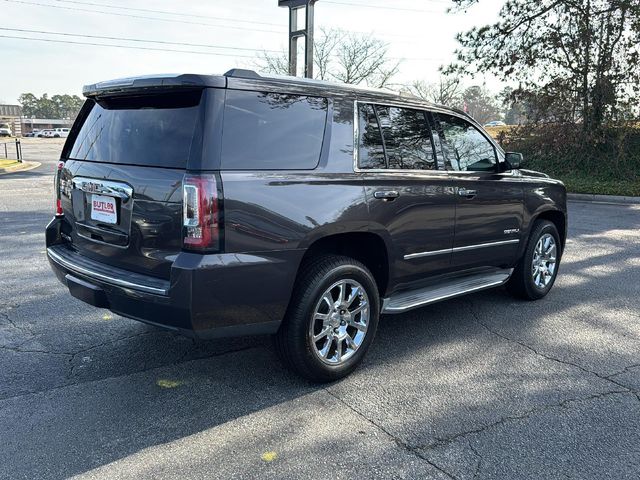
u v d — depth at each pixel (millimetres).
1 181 16578
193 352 4090
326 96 3615
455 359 4055
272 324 3285
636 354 4176
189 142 3021
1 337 4289
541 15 17750
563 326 4809
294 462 2736
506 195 4957
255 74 3266
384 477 2629
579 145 18297
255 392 3482
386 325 4805
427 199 4141
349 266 3588
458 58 19812
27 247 7387
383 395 3471
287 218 3207
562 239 6035
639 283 6273
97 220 3500
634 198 14320
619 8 16453
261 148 3191
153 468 2662
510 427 3102
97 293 3326
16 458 2721
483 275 5062
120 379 3623
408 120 4199
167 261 3047
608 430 3090
